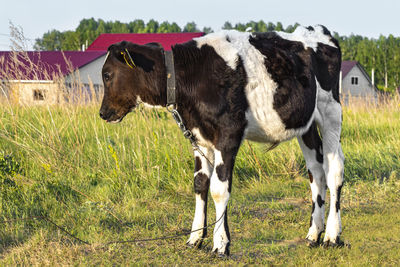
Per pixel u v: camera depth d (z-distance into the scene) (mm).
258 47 4543
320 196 5000
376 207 6367
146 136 8211
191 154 7988
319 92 4906
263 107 4438
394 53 75812
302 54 4754
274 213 6082
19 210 5629
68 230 5188
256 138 4684
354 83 48969
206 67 4367
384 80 76250
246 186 7539
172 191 6832
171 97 4441
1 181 6172
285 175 8047
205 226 4711
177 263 4309
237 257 4496
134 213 5789
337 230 4789
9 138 7527
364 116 13773
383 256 4496
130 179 7051
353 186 7500
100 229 5191
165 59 4438
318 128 5082
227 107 4309
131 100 4555
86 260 4316
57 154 7484
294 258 4480
